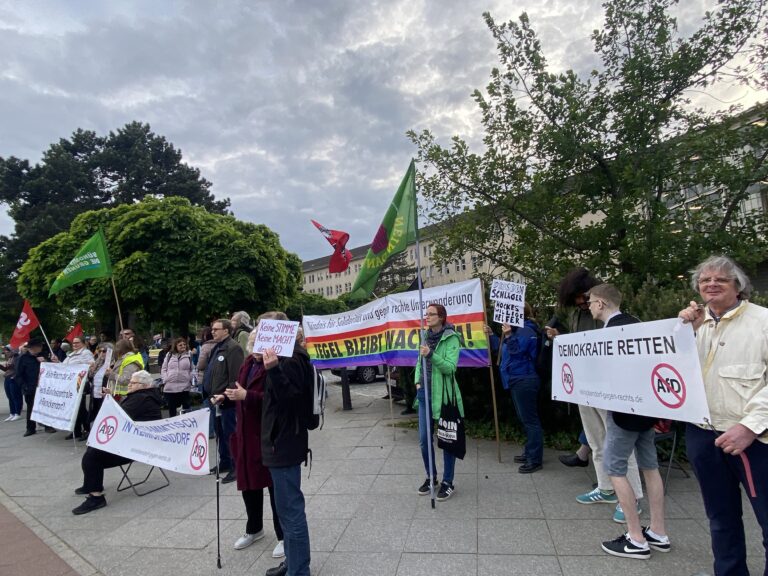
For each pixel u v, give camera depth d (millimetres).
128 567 3689
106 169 31391
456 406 4398
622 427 3131
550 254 7254
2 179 28969
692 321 2557
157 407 5645
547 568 3143
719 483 2467
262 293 13383
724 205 6336
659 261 6223
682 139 6426
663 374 2709
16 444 9016
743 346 2338
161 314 12445
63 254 12609
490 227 7711
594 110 6906
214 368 5840
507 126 7344
